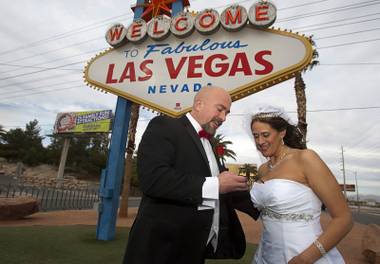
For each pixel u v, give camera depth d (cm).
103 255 506
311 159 188
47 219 1023
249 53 609
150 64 691
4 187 2111
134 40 710
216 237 203
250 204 223
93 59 759
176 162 182
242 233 226
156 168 167
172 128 188
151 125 191
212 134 211
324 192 178
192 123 205
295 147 220
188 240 174
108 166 695
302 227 183
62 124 3625
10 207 958
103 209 665
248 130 221
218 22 641
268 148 209
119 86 706
